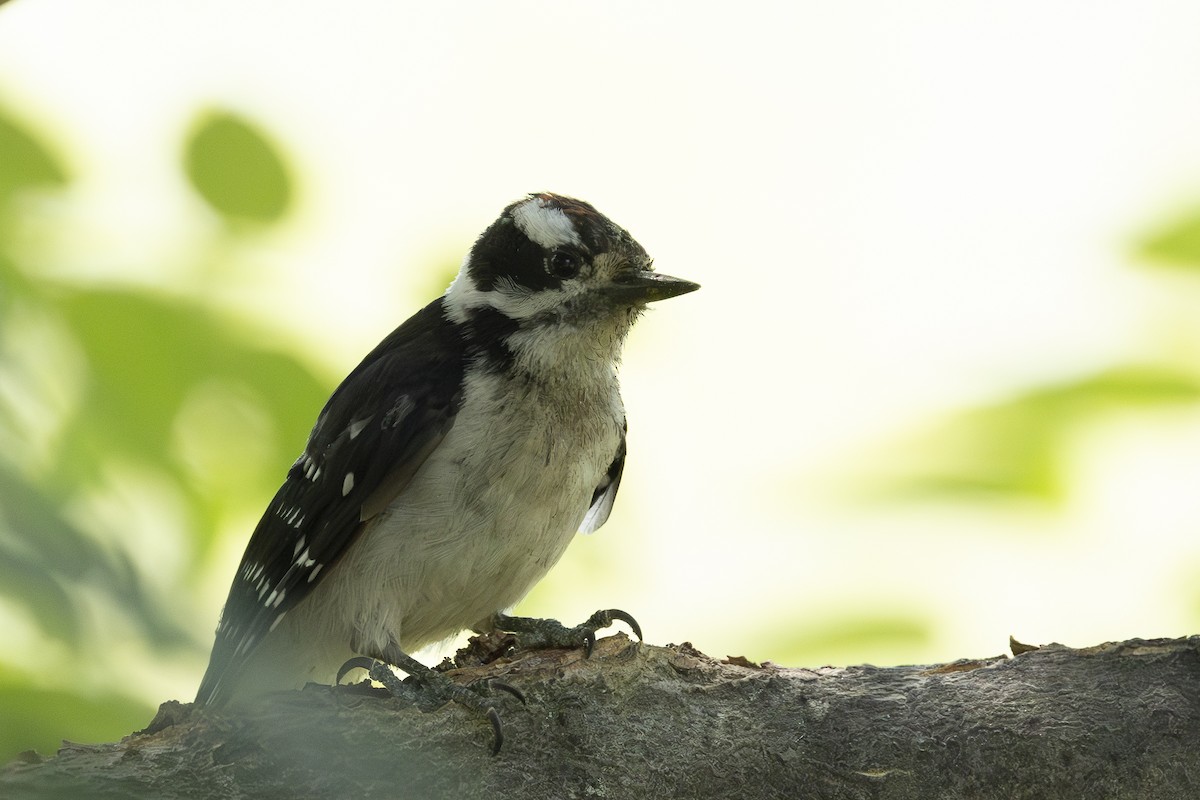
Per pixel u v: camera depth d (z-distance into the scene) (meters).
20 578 4.25
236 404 7.55
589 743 6.76
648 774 6.69
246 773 6.43
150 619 4.39
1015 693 6.96
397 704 6.90
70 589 4.32
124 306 7.25
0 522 4.48
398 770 6.60
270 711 6.71
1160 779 6.66
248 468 7.54
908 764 6.72
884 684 7.08
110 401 7.02
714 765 6.73
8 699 6.02
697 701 6.97
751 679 7.09
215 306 7.64
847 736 6.81
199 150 7.92
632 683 7.00
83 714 6.18
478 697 6.91
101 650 4.33
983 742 6.74
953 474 9.38
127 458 6.95
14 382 5.82
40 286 7.16
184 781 6.35
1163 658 7.04
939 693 7.00
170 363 7.30
